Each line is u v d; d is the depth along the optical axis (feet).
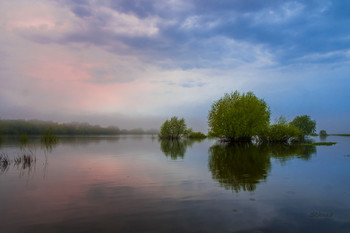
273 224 22.89
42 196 32.73
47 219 24.38
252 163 62.95
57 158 74.23
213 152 94.53
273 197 31.60
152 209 27.20
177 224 22.93
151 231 21.43
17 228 22.25
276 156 79.10
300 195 32.50
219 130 178.40
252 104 176.76
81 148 112.98
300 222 23.36
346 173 48.24
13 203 29.66
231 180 42.09
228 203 29.17
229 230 21.58
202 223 23.15
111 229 21.90
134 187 37.45
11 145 121.49
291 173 48.42
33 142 146.51
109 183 40.27
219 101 188.65
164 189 36.09
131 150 103.71
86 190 35.78
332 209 26.96
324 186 37.37
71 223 23.32
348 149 107.96
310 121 301.43
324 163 62.18
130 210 26.91
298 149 108.68
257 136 188.75
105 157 77.30
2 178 44.50
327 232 21.21
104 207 27.99
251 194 33.06
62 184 39.68
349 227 22.21
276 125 178.19
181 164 61.77
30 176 46.39
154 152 94.38
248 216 24.90
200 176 45.80
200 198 31.35
